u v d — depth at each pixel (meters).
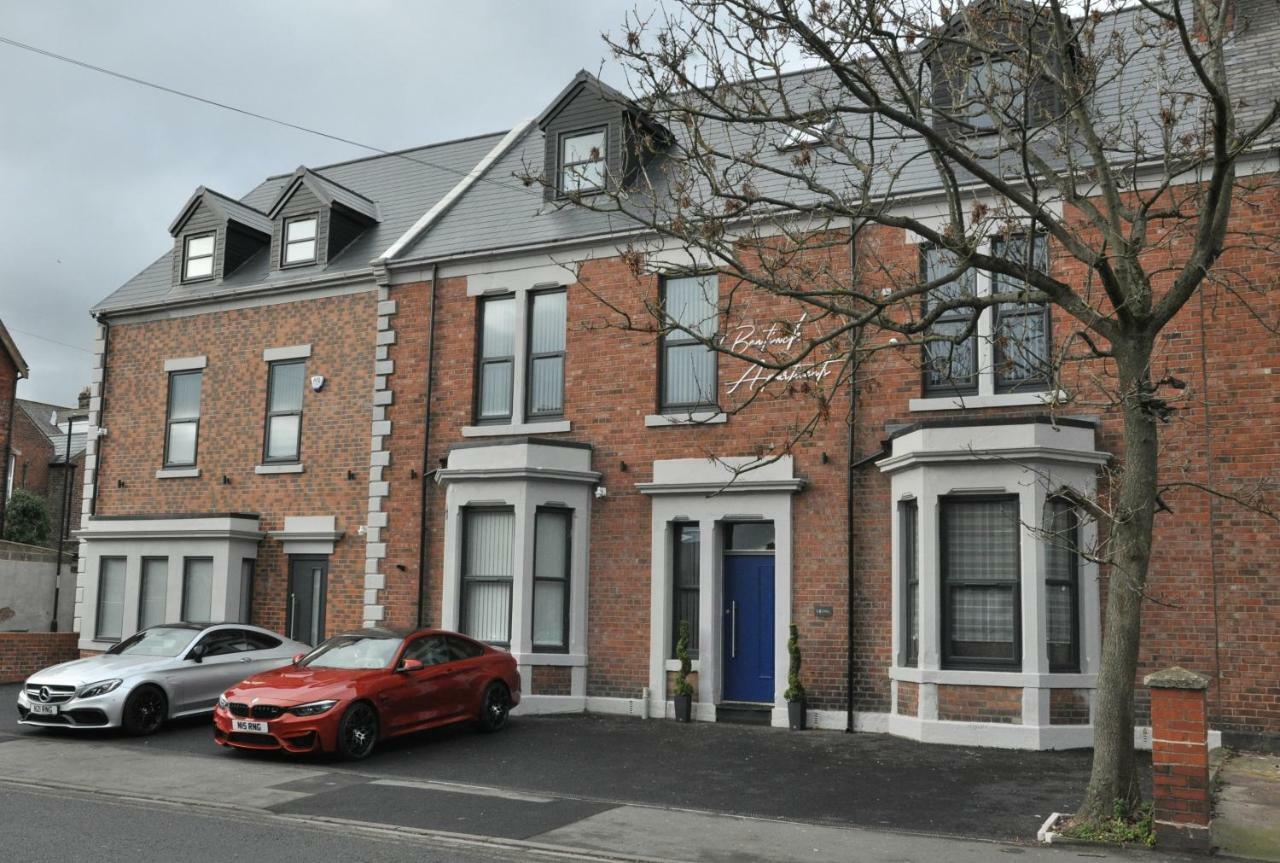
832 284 10.55
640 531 16.50
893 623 14.56
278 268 20.77
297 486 19.42
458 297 18.44
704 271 9.92
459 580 17.00
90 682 13.96
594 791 10.99
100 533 20.16
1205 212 9.23
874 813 10.04
